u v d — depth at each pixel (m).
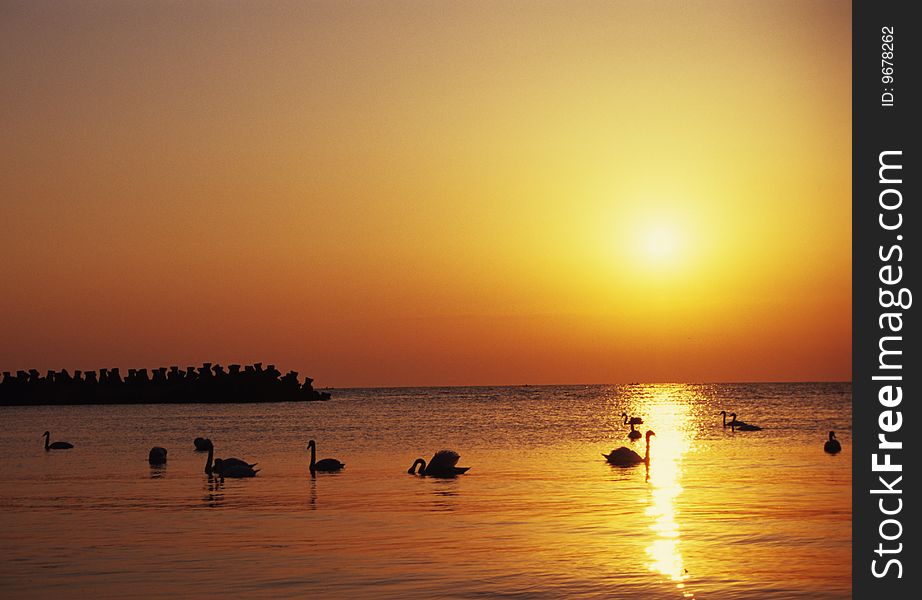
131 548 34.66
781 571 30.50
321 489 53.00
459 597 27.58
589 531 37.47
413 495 49.56
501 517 41.22
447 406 198.88
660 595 27.80
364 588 28.55
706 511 42.41
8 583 29.39
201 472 65.06
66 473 64.94
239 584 29.12
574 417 146.50
